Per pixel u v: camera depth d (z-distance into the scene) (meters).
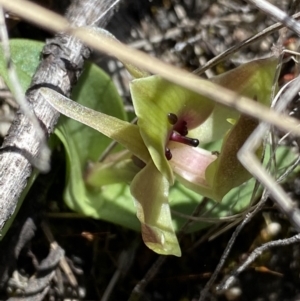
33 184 0.21
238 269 0.19
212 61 0.19
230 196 0.20
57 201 0.21
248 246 0.21
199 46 0.23
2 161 0.19
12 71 0.17
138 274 0.21
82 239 0.21
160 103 0.18
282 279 0.21
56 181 0.21
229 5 0.23
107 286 0.21
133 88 0.17
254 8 0.23
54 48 0.20
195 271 0.21
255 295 0.21
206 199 0.20
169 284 0.21
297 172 0.21
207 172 0.18
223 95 0.16
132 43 0.23
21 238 0.21
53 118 0.19
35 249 0.21
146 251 0.21
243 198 0.20
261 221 0.22
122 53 0.16
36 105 0.19
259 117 0.16
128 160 0.20
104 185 0.21
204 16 0.23
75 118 0.18
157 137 0.18
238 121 0.17
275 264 0.21
